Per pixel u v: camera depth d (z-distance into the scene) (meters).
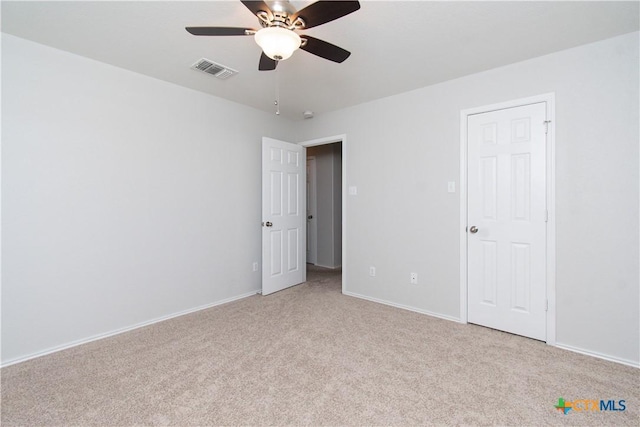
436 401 1.69
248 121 3.63
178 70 2.65
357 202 3.56
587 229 2.20
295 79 2.83
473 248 2.74
